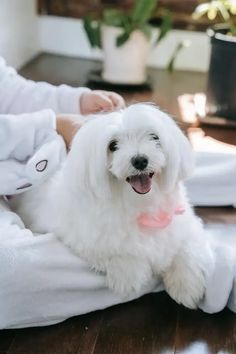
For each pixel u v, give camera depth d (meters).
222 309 1.24
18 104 1.55
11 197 1.41
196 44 3.01
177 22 3.01
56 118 1.38
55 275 1.17
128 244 1.19
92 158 1.10
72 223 1.20
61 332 1.18
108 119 1.11
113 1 3.07
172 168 1.14
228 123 2.25
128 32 2.62
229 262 1.24
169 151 1.13
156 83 2.81
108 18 2.68
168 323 1.22
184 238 1.27
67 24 3.15
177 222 1.25
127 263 1.21
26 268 1.14
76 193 1.16
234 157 1.70
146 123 1.10
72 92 1.54
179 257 1.25
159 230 1.21
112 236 1.18
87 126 1.12
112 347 1.14
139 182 1.14
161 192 1.18
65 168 1.16
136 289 1.23
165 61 3.07
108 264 1.21
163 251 1.22
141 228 1.20
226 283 1.21
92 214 1.17
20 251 1.15
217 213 1.64
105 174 1.11
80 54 3.18
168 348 1.15
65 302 1.19
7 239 1.17
